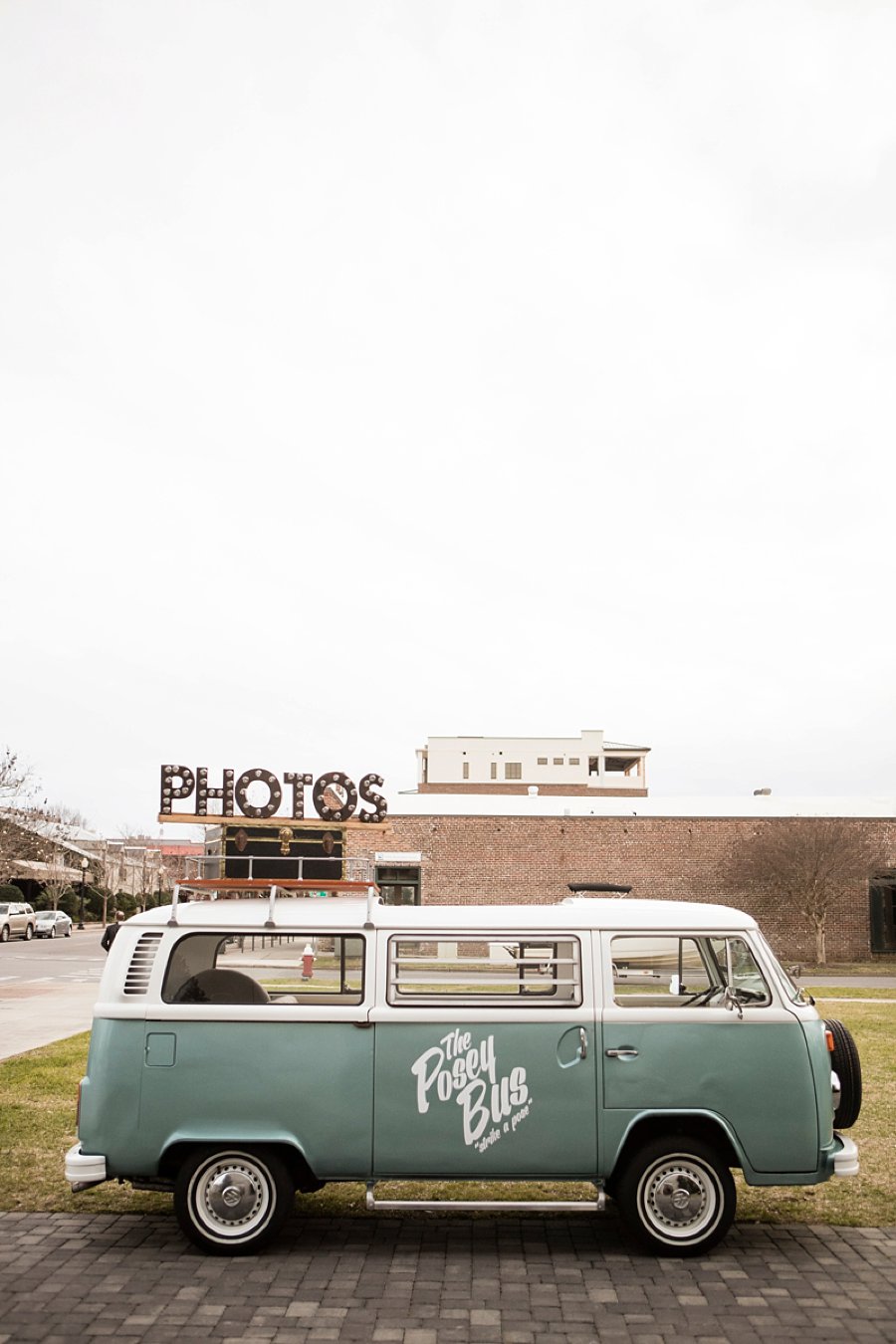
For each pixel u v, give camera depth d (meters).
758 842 34.03
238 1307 5.31
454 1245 6.31
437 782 79.00
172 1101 6.13
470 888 34.94
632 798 37.03
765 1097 6.18
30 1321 5.12
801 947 34.97
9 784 32.41
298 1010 6.22
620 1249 6.24
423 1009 6.24
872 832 35.41
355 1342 4.90
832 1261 6.04
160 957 6.36
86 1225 6.71
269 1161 6.16
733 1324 5.13
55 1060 12.64
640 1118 6.15
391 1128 6.12
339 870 32.09
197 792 31.59
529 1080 6.18
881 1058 13.12
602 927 6.48
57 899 61.22
